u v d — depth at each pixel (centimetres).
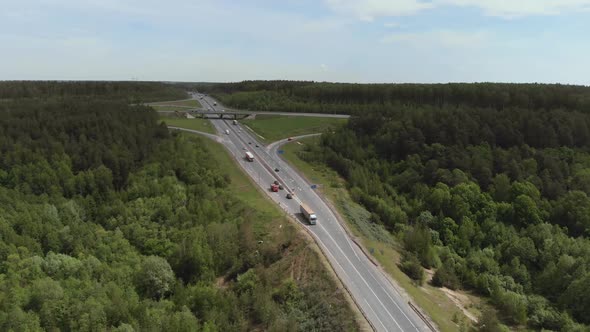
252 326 7569
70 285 8081
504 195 13525
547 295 9881
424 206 13325
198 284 8600
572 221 12612
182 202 11469
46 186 12462
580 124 16162
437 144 15825
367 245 9825
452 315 8019
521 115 16912
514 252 11144
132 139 14700
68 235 10219
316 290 7994
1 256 9112
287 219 10475
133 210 11194
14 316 6719
